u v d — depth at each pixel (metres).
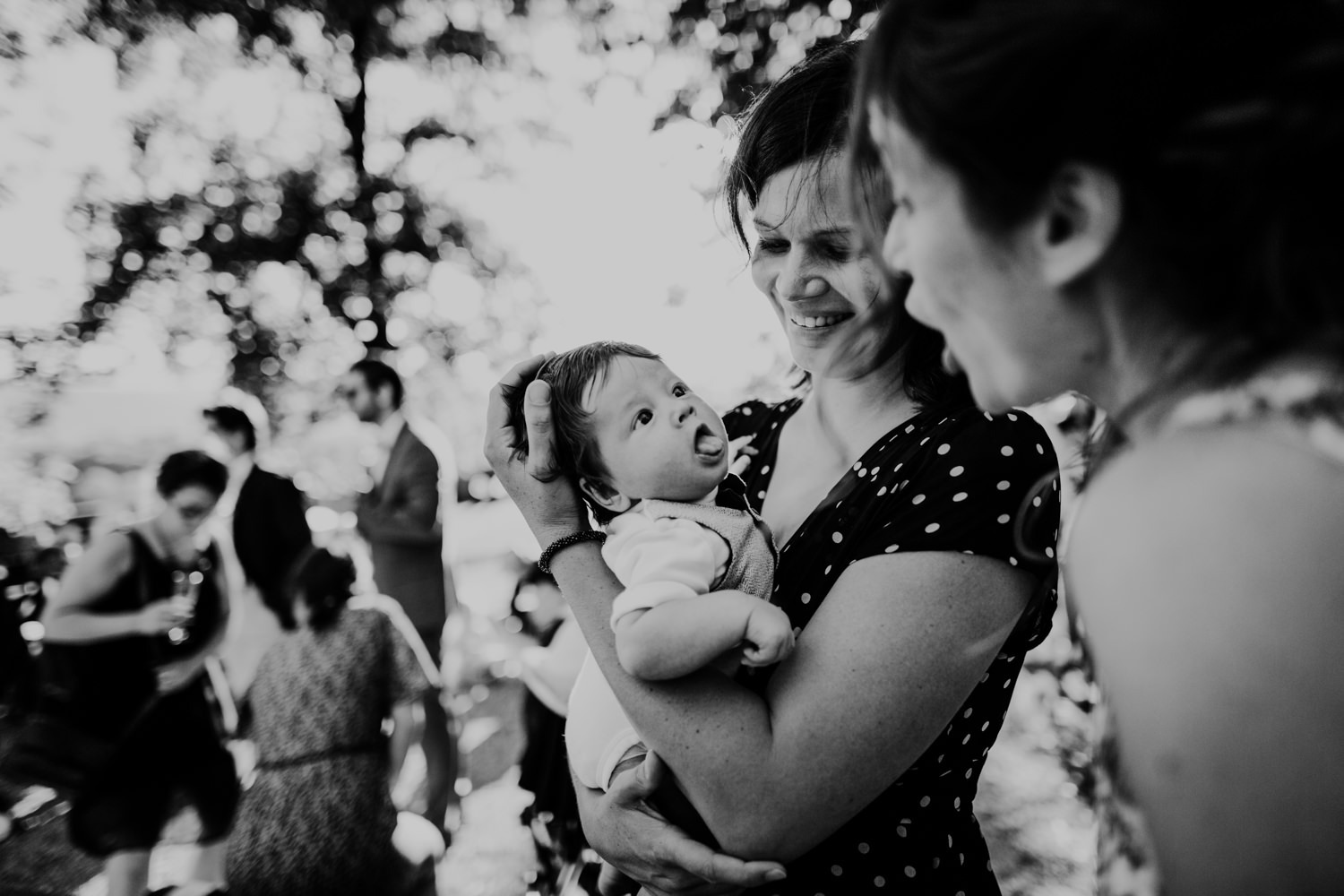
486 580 10.65
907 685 0.94
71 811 3.22
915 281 0.73
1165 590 0.51
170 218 11.03
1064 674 3.14
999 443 1.03
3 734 4.32
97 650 3.20
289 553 2.90
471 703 6.05
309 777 2.67
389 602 3.00
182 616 3.31
